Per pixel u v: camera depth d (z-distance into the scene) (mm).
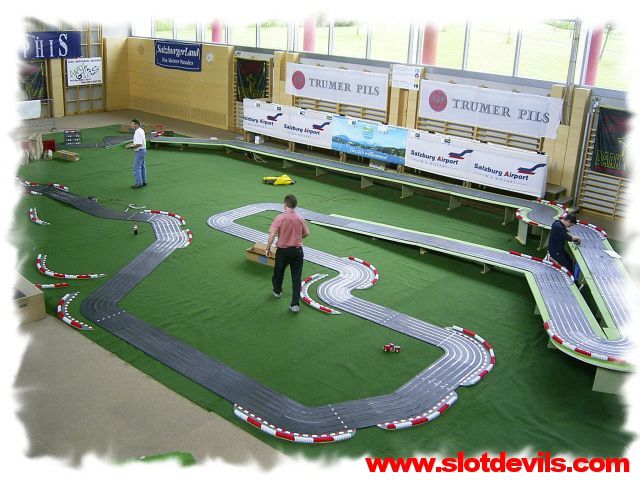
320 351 7613
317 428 6195
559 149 13375
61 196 12969
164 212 12133
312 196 13734
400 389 6910
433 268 10266
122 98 22797
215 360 7332
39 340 7625
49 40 19984
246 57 18906
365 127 15203
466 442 6102
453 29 14773
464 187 13508
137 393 6672
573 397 6891
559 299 8359
